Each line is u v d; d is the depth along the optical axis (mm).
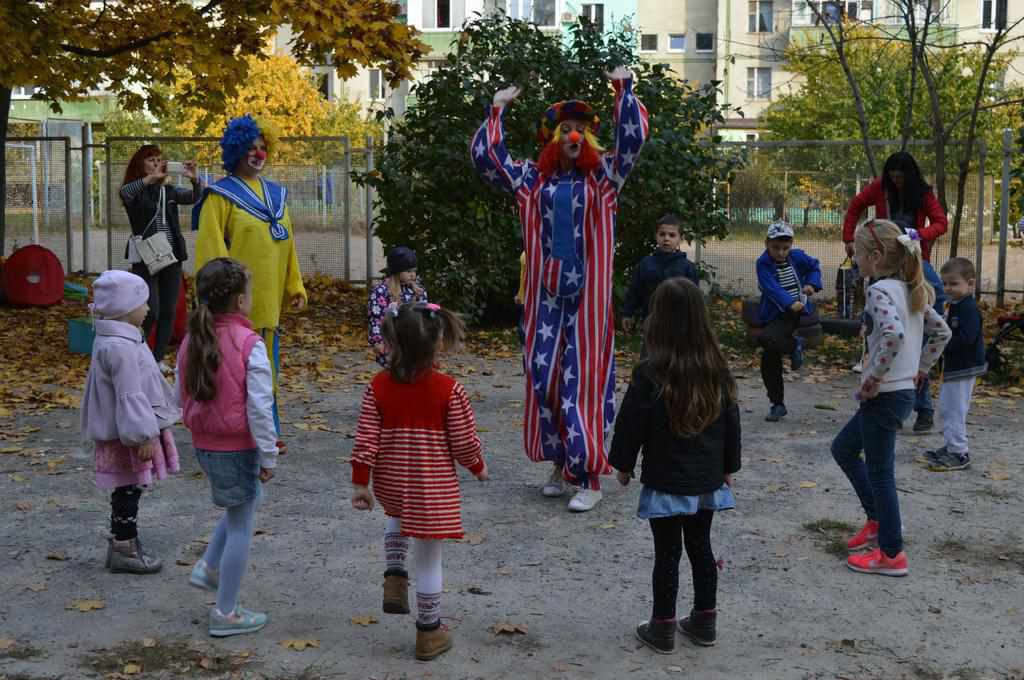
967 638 4562
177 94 15984
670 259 7699
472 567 5359
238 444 4457
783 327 8422
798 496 6555
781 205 15984
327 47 13188
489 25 13461
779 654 4402
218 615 4520
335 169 17047
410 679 4148
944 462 7164
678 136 13039
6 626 4617
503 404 9234
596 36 13414
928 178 15578
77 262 19734
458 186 13133
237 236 6895
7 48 12312
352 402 9188
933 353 5520
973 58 25906
